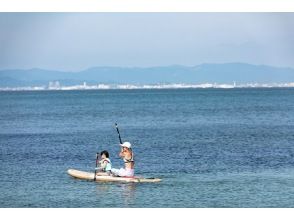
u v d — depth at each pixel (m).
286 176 84.38
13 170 91.44
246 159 102.44
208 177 84.00
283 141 131.75
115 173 82.56
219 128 171.25
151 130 168.25
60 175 86.38
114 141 137.75
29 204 68.81
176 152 113.44
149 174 86.75
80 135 153.50
